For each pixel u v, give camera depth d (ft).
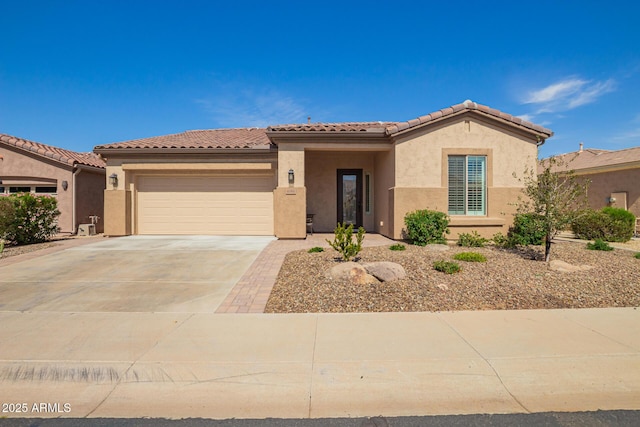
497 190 44.73
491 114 44.45
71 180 55.31
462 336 17.08
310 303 22.09
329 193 55.72
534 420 11.66
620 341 16.43
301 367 14.32
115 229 50.16
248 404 12.54
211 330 17.98
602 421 11.61
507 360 14.73
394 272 25.84
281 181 46.50
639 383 13.55
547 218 30.81
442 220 40.47
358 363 14.56
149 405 12.54
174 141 54.80
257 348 15.88
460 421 11.61
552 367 14.34
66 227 54.90
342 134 45.39
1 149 55.42
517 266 29.40
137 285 26.21
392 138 44.83
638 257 33.55
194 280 27.43
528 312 20.45
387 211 48.08
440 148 44.62
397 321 19.16
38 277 28.30
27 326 18.47
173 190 51.96
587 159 76.28
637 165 59.21
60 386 13.61
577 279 26.02
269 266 30.96
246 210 51.60
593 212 47.19
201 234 51.75
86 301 22.75
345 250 30.17
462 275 26.76
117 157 50.39
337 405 12.46
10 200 41.93
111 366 14.21
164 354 15.28
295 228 46.52
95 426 11.41
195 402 12.66
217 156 50.06
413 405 12.46
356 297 22.88
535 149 45.37
